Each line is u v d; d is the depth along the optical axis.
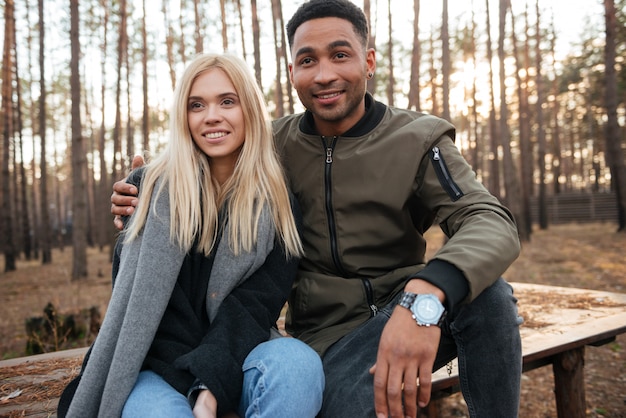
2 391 2.03
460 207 1.51
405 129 1.66
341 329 1.63
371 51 1.83
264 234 1.55
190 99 1.63
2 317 6.45
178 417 1.14
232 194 1.60
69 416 1.29
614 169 13.70
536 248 11.82
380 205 1.65
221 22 13.45
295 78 1.72
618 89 18.89
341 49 1.64
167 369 1.33
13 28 14.52
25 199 16.86
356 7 1.69
